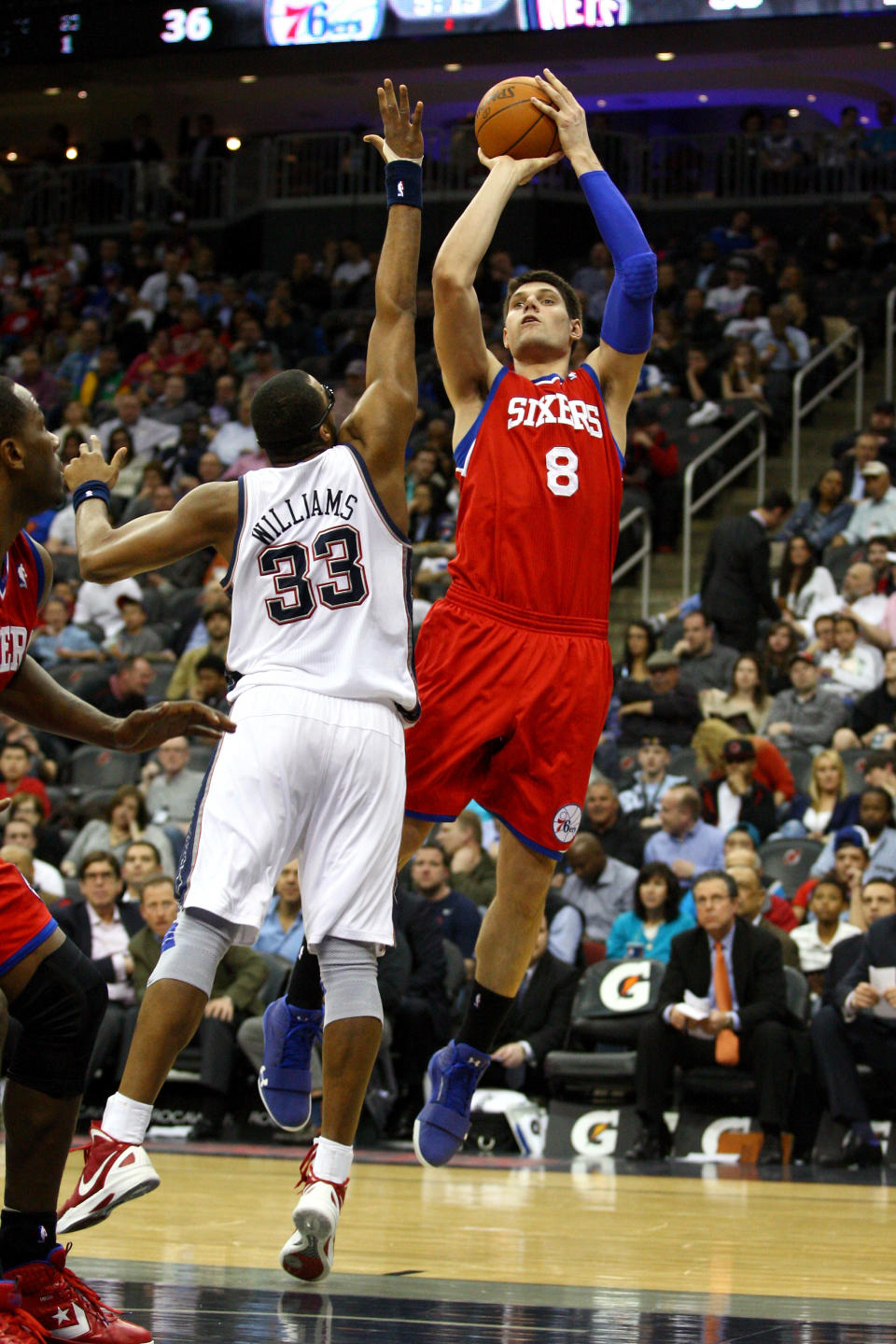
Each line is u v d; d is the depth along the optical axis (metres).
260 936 9.29
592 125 21.00
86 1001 2.81
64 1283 2.71
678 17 16.38
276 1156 7.49
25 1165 2.79
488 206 4.23
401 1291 3.35
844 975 7.95
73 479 3.72
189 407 17.61
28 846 9.91
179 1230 4.48
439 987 8.73
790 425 16.22
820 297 17.83
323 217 21.81
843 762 10.07
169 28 18.00
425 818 4.04
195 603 13.61
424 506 14.23
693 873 9.22
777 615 12.40
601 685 4.10
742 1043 7.98
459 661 4.04
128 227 22.97
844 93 21.89
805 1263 4.02
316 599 3.41
